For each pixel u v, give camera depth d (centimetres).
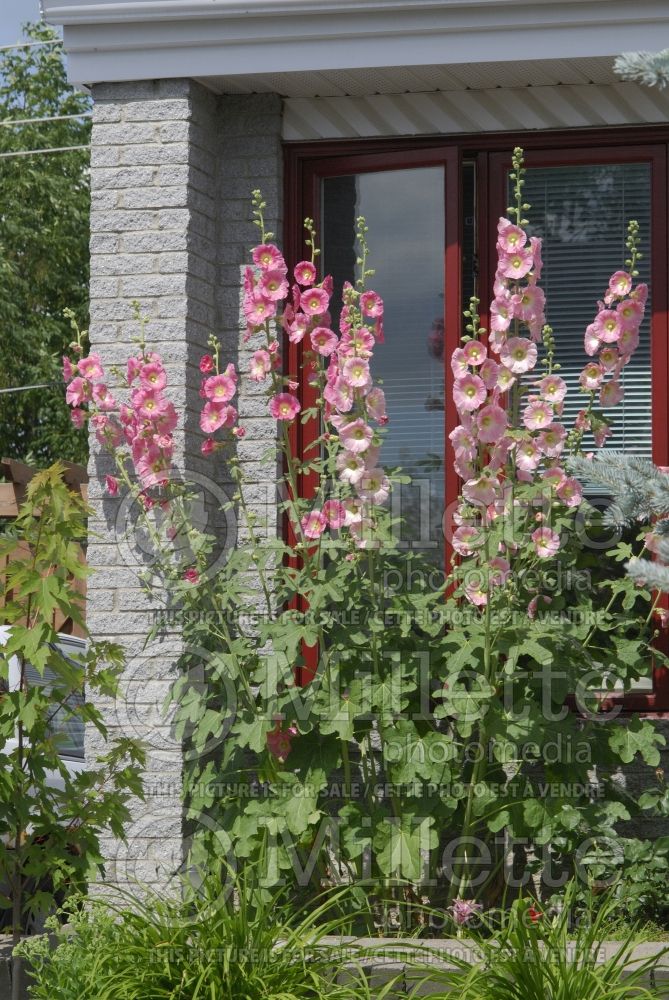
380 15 591
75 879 509
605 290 627
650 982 410
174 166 607
